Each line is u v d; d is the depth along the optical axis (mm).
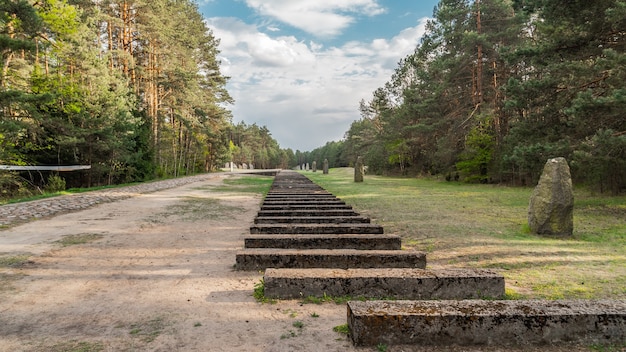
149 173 30062
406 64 41719
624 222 8133
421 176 35125
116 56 26641
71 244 6312
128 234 7246
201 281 4363
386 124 40906
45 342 2820
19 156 18656
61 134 19797
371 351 2629
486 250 5738
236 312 3424
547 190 6867
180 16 34250
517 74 22594
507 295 3762
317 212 9453
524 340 2686
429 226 7953
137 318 3289
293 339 2850
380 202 13047
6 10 13578
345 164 93125
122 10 28328
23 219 8922
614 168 13133
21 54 19703
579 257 5246
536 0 11547
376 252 4914
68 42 19719
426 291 3756
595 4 10430
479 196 15289
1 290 4027
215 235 7188
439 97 27828
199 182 26969
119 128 21906
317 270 4055
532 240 6434
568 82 11977
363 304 2963
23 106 15461
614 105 9445
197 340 2844
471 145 24484
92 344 2781
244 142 104438
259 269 4805
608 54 9719
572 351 2600
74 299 3770
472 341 2684
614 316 2697
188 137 44812
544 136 12461
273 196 14758
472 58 24594
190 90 35750
